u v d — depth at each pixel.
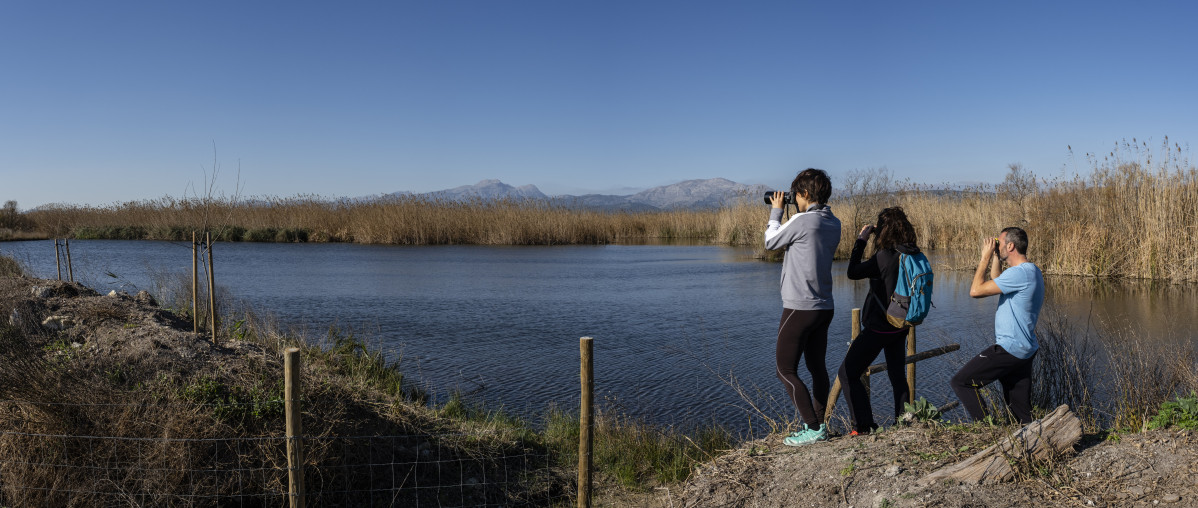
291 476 4.12
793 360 4.52
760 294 16.64
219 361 5.88
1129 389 6.05
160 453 4.54
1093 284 17.44
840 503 3.90
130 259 25.31
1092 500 3.49
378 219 37.38
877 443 4.43
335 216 39.25
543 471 5.82
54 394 4.70
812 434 4.64
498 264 24.73
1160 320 11.98
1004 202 23.33
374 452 5.44
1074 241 19.23
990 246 4.59
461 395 7.90
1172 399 5.84
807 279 4.30
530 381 8.58
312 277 19.95
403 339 11.05
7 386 4.72
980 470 3.81
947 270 21.48
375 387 7.34
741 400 7.83
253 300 15.07
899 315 4.45
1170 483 3.48
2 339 5.68
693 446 6.13
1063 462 3.87
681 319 13.12
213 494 4.56
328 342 10.34
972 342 10.57
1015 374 4.65
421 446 5.76
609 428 6.53
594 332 11.77
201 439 4.64
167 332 6.45
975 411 4.64
